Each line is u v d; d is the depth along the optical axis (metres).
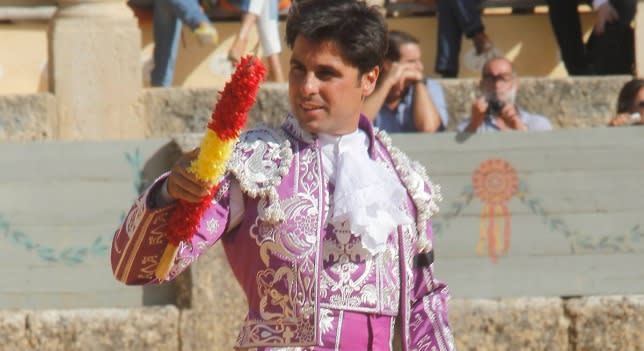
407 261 10.80
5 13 26.84
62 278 20.59
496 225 20.53
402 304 10.72
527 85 24.98
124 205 20.70
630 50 26.66
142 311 20.28
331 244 10.36
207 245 10.23
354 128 10.68
